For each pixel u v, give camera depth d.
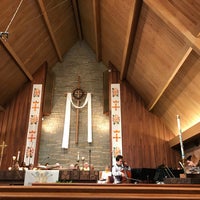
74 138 9.99
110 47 9.55
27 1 7.33
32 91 10.19
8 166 9.02
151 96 8.95
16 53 8.59
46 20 8.48
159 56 6.94
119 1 6.76
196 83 6.25
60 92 10.88
